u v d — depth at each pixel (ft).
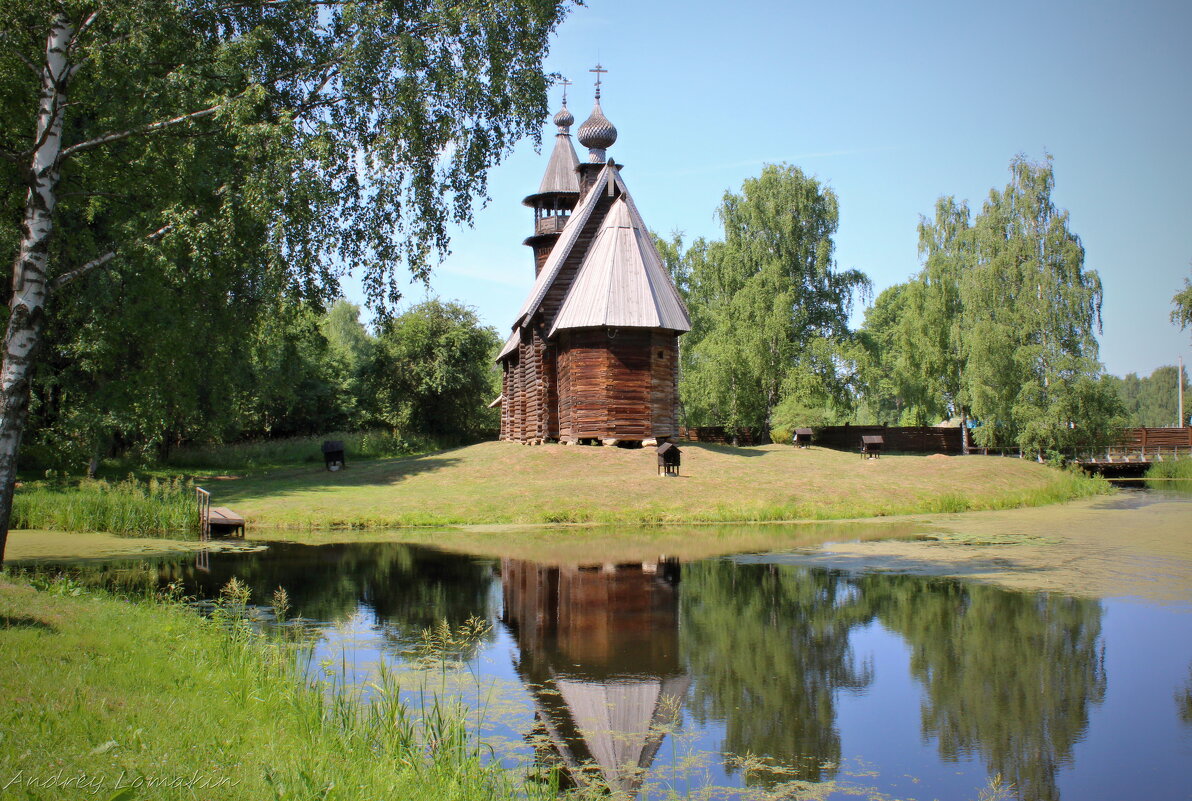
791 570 54.90
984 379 147.43
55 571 52.70
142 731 20.16
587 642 37.55
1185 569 54.24
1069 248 145.38
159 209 49.06
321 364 191.93
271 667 29.01
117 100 47.75
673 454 96.48
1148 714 28.40
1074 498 105.50
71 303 84.48
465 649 36.27
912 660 34.65
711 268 175.94
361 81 48.65
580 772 23.80
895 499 89.97
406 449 182.29
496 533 74.28
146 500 75.82
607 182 120.47
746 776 23.62
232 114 45.29
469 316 203.72
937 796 22.35
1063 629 39.32
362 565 56.85
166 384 92.43
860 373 164.76
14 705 20.68
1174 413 468.34
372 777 20.25
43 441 96.27
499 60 50.98
